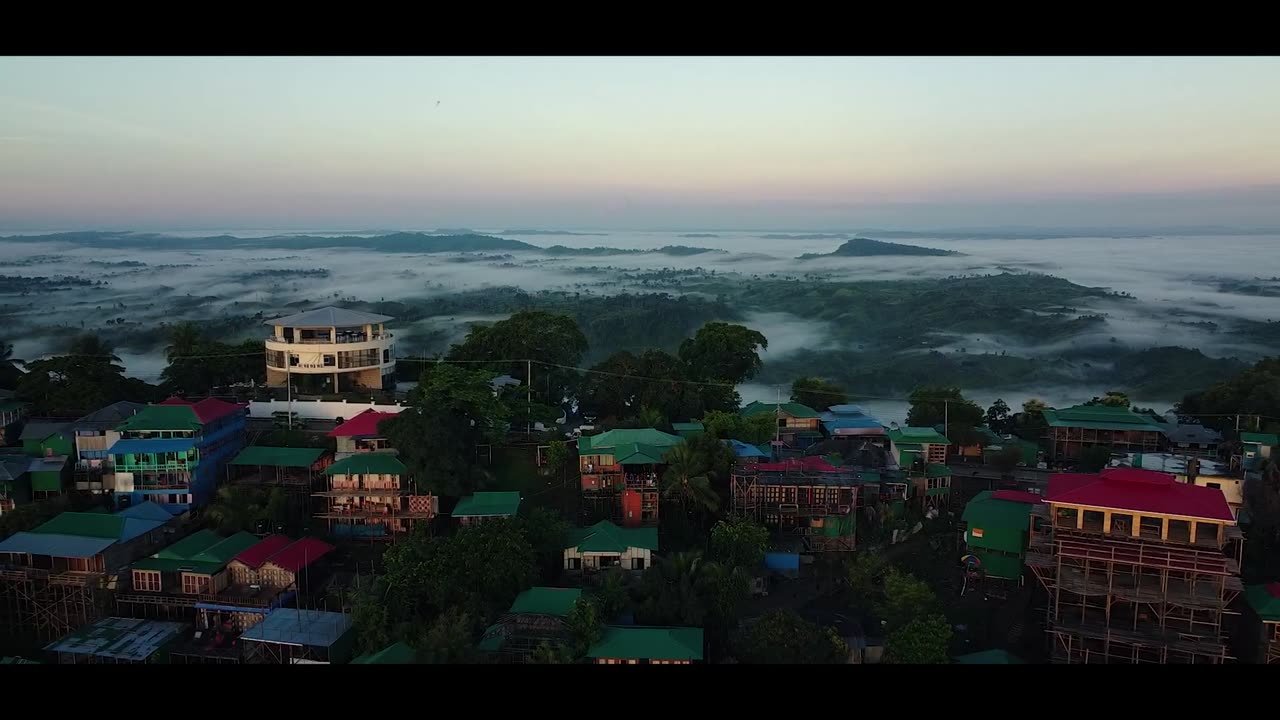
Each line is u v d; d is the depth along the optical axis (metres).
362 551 61.91
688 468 62.06
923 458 73.06
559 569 57.72
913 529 64.31
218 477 69.19
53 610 54.56
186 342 93.44
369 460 63.88
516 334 90.94
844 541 61.25
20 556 55.88
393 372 92.00
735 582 52.44
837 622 52.47
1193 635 46.19
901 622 50.66
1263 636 46.12
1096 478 51.66
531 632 47.19
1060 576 48.72
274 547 57.25
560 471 71.00
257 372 92.75
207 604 53.22
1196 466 59.88
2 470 63.91
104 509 64.56
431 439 62.22
